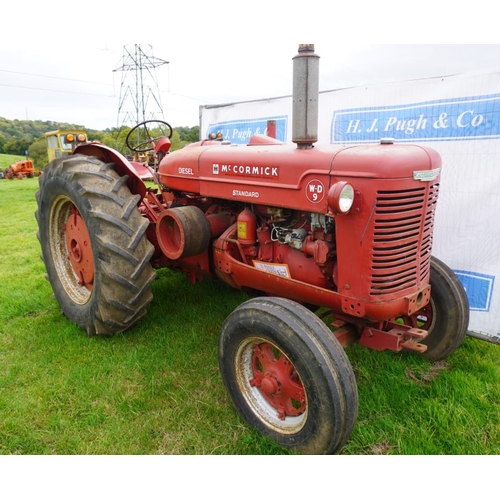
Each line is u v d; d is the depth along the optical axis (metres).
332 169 2.36
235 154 2.92
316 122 2.58
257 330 2.37
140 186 3.57
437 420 2.64
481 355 3.51
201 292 4.50
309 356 2.16
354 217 2.31
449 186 3.87
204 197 3.53
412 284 2.51
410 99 4.00
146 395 2.86
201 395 2.89
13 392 2.89
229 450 2.44
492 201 3.67
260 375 2.57
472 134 3.69
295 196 2.55
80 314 3.58
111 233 3.17
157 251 3.79
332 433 2.15
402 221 2.34
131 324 3.49
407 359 3.35
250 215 2.96
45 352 3.34
